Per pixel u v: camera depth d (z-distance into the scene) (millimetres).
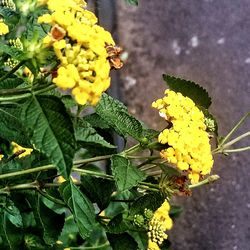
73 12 175
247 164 379
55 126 164
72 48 165
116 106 201
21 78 193
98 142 193
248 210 376
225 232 375
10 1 212
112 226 213
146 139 200
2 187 209
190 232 375
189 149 198
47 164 209
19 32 208
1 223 223
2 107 193
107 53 173
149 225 224
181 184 208
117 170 193
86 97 166
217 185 378
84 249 280
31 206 218
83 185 214
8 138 199
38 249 232
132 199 223
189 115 202
